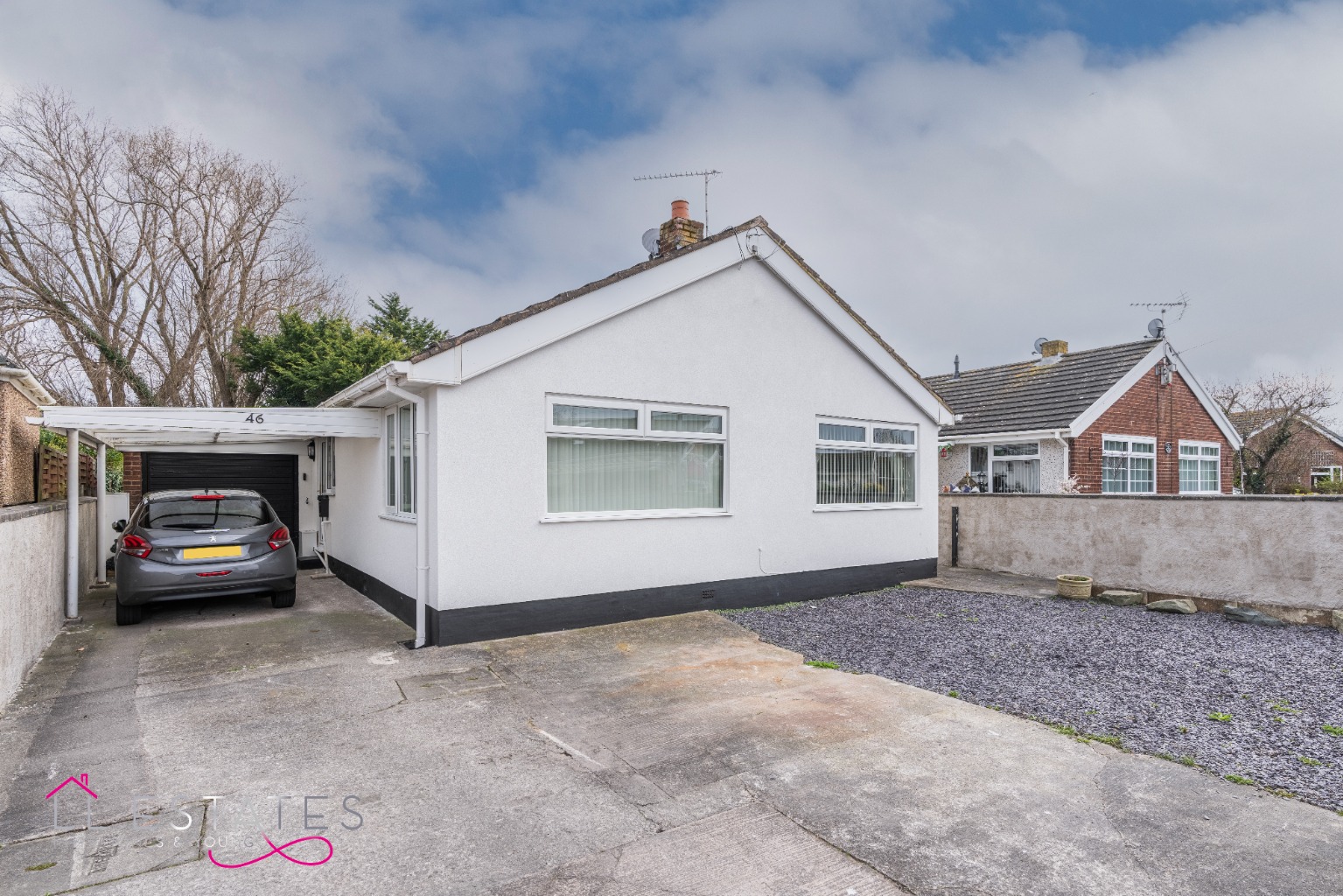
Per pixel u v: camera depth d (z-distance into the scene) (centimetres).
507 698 548
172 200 2236
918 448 1150
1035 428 1702
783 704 536
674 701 542
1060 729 482
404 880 302
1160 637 757
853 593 1039
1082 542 1076
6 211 2070
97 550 1077
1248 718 504
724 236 885
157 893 292
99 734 474
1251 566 873
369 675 608
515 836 339
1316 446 2777
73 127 2141
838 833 341
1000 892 291
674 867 312
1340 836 337
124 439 1087
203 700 543
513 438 737
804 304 988
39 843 332
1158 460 1877
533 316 736
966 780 401
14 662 563
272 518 869
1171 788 390
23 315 2069
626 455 834
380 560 900
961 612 901
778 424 957
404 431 817
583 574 784
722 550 899
